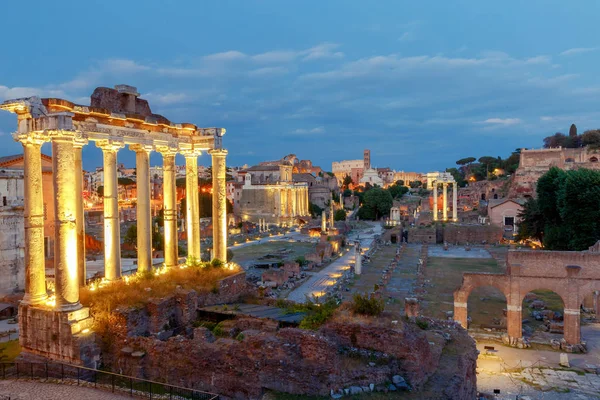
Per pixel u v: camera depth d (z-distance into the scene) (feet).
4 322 143.13
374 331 75.61
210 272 117.70
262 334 74.49
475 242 405.59
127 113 106.22
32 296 87.71
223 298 112.27
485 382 117.29
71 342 81.66
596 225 239.09
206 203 539.70
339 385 68.90
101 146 102.63
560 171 299.38
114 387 76.38
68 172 83.46
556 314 169.58
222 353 74.84
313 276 264.52
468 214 524.52
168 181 122.62
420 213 573.33
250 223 549.54
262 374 71.20
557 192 277.03
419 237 419.95
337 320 80.33
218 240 127.95
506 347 143.33
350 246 400.47
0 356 90.33
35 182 87.30
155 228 313.32
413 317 109.19
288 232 532.32
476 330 156.46
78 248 100.01
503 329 157.07
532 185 536.01
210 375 75.10
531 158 587.68
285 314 99.19
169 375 78.38
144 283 103.91
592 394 110.32
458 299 155.02
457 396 73.10
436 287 224.33
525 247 342.64
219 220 127.75
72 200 84.48
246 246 401.08
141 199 113.29
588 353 137.28
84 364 81.35
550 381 117.80
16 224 177.47
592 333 154.20
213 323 97.86
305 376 68.85
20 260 178.60
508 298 148.97
